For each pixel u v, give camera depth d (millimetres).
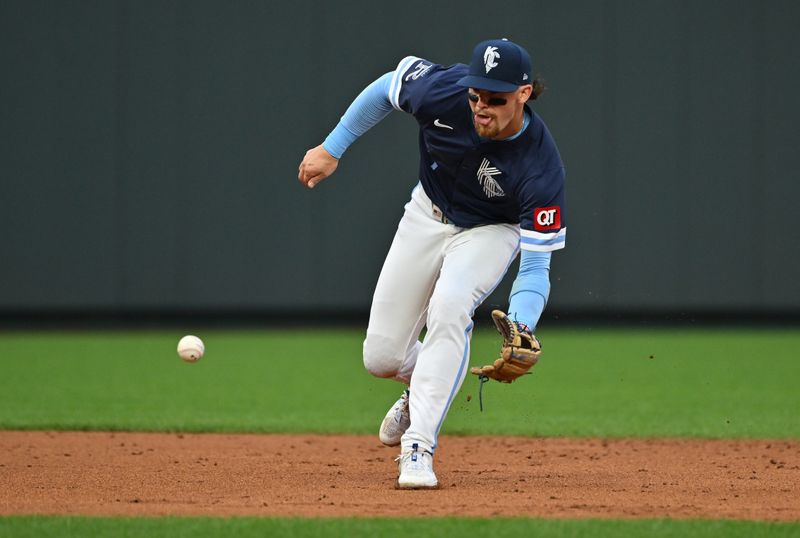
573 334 62062
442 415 20625
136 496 19922
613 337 60969
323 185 61281
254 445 28453
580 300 61844
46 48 60438
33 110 60531
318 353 53469
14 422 32000
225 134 61094
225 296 61562
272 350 54562
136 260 61219
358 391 41312
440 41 60781
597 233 61375
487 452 27516
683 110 61156
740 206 61500
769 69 61375
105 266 61125
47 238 60875
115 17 60625
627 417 35000
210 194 61219
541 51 60938
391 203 61062
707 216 61500
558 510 18391
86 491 20516
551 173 19453
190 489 20812
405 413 22766
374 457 26297
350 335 61312
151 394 39812
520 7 60750
